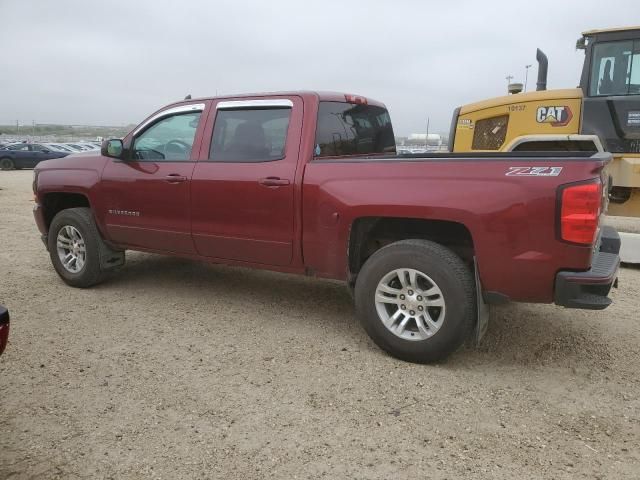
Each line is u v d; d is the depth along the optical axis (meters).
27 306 5.20
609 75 6.97
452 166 3.75
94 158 5.66
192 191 4.87
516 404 3.40
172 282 6.06
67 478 2.66
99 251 5.65
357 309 4.11
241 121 4.74
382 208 3.92
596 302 3.44
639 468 2.76
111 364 3.94
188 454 2.87
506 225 3.54
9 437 3.01
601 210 3.68
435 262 3.72
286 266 4.55
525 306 5.28
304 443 2.97
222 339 4.43
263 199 4.48
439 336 3.77
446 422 3.19
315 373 3.82
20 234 9.00
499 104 7.74
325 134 4.56
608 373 3.85
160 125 5.25
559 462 2.81
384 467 2.77
